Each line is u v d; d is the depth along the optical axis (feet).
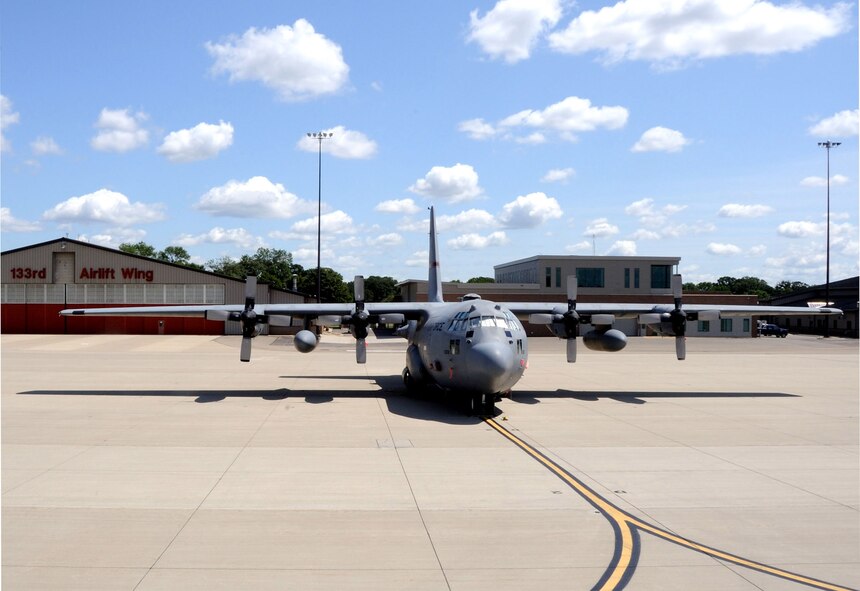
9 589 23.31
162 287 223.92
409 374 79.92
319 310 79.61
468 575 24.91
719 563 26.43
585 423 59.26
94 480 38.19
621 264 259.39
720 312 82.38
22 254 220.64
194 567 25.39
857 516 32.63
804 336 289.12
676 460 44.60
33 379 92.17
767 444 50.24
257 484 37.52
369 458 44.39
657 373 110.73
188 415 62.18
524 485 37.81
